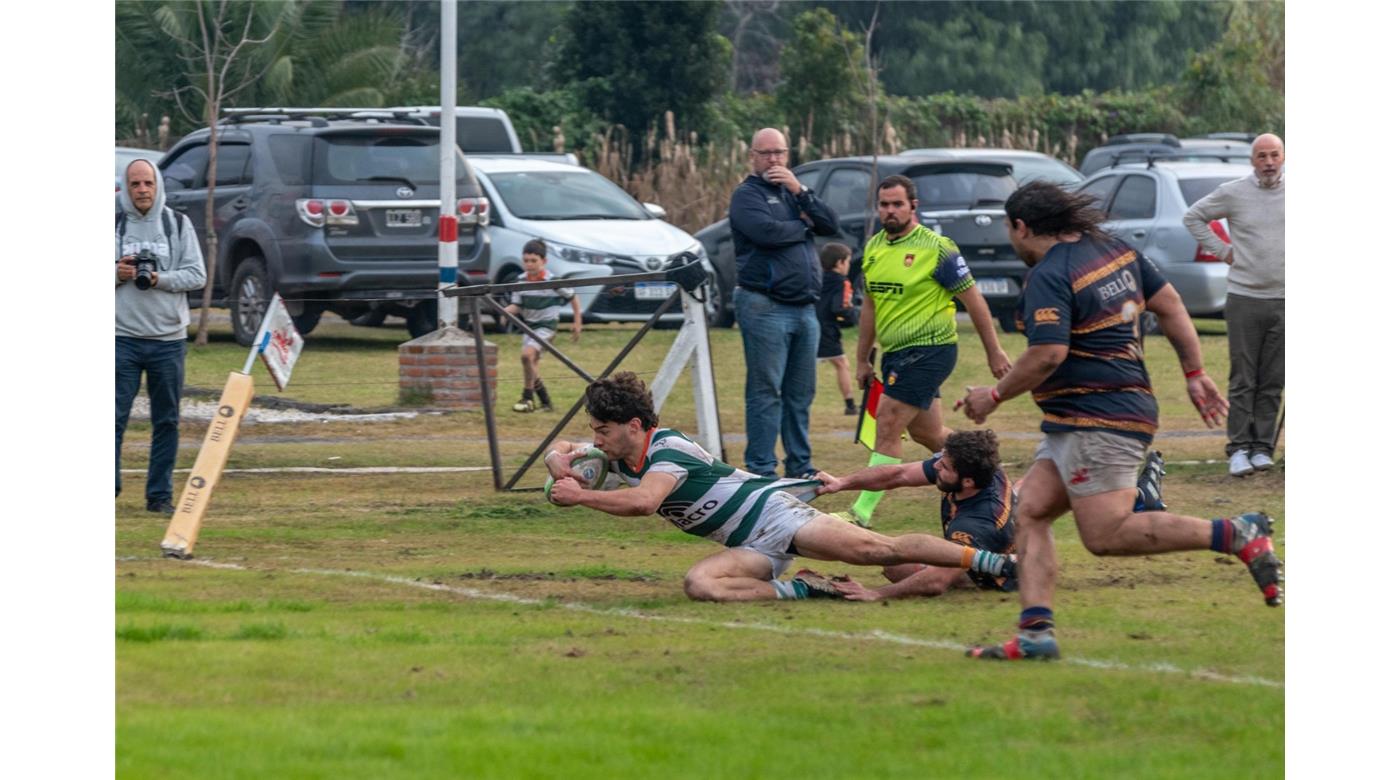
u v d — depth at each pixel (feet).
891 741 63.00
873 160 260.62
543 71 532.32
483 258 234.17
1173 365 229.66
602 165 354.54
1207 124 508.53
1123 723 65.77
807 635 82.64
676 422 172.86
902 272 118.52
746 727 64.64
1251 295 144.05
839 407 204.23
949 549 92.02
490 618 86.63
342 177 223.71
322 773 58.44
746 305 133.08
